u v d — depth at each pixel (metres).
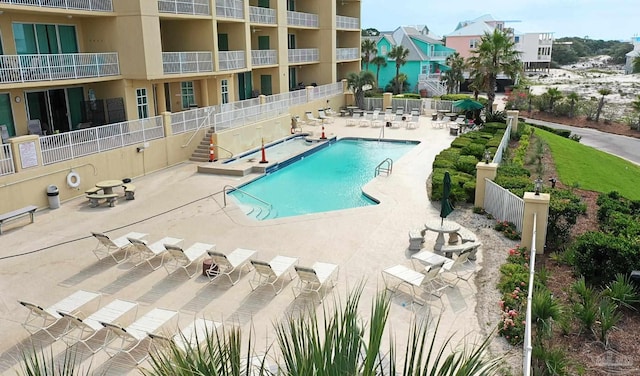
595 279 10.83
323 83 42.53
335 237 14.36
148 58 22.69
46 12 19.84
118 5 22.17
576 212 12.98
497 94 67.88
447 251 12.30
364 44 57.09
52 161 17.55
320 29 41.28
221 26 30.47
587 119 46.50
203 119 24.88
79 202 18.12
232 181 20.94
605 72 105.44
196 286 11.54
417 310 10.14
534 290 9.99
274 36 35.22
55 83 19.84
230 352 4.15
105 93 23.62
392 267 11.34
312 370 3.70
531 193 12.90
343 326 4.07
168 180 21.02
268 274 11.17
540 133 32.62
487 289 10.92
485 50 33.16
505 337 8.99
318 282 10.67
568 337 8.77
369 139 30.83
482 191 16.36
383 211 16.59
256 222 15.81
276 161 23.91
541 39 106.94
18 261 13.15
